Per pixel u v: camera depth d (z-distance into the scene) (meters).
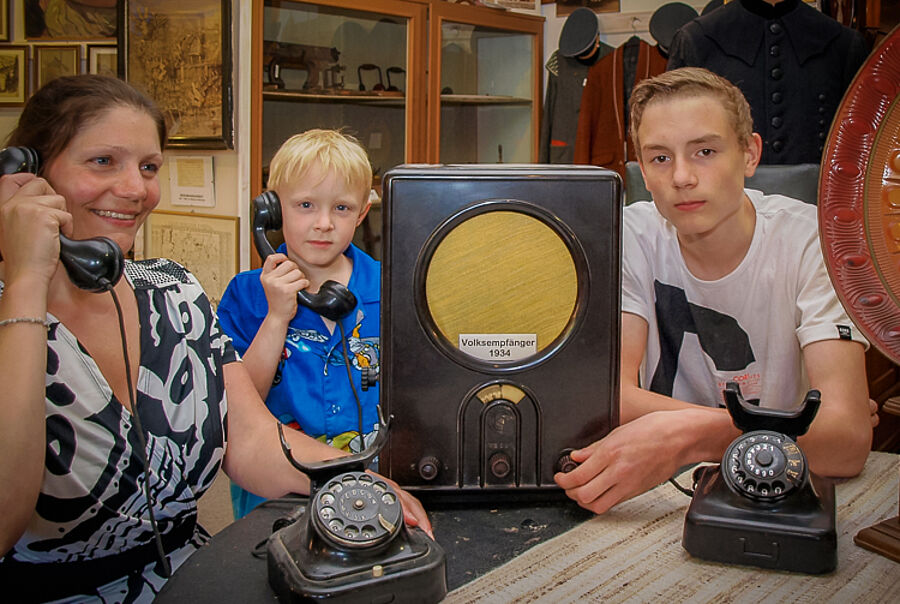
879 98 0.72
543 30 3.65
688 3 3.44
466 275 0.83
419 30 3.23
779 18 1.97
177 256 3.18
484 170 0.82
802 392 1.32
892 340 0.72
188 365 1.05
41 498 0.93
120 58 3.06
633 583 0.68
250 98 2.85
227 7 2.78
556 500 0.87
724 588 0.67
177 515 1.04
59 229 0.89
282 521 0.76
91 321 0.99
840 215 0.74
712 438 0.88
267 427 1.07
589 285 0.83
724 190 1.11
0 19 3.41
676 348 1.37
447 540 0.78
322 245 1.38
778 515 0.71
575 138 3.45
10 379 0.84
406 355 0.83
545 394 0.84
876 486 0.91
